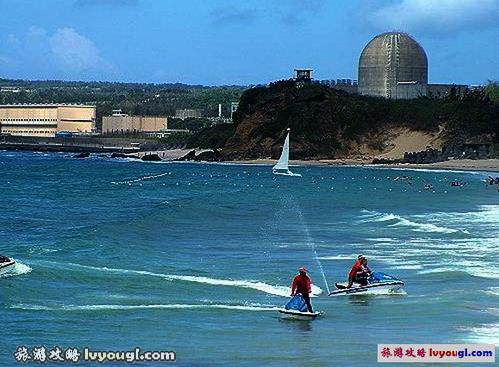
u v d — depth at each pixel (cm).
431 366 4316
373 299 6266
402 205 15525
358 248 9181
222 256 8431
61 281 6531
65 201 15338
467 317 5612
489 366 4341
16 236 9588
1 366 4138
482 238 10138
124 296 6069
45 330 4931
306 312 5538
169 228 10838
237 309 5741
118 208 13912
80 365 4212
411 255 8656
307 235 10350
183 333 4975
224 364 4284
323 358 4431
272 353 4531
